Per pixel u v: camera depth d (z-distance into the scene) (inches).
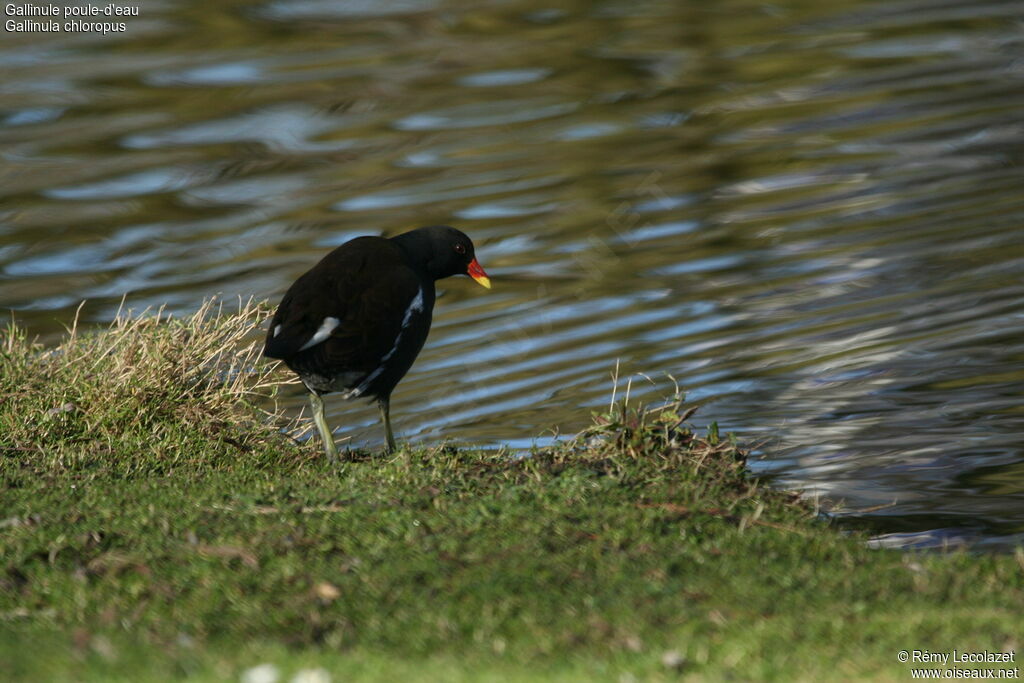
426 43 1045.2
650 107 906.1
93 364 443.8
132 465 395.5
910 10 1104.8
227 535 319.3
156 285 661.9
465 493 358.9
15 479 375.9
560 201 761.6
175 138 863.7
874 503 411.2
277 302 632.4
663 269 668.7
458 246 440.1
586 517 335.0
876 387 520.4
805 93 919.0
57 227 737.6
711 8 1133.1
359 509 339.0
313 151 841.5
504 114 898.7
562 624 267.6
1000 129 821.9
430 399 544.4
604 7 1139.3
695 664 249.4
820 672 245.4
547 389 547.2
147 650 254.5
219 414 434.3
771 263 665.0
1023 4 1094.4
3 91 947.3
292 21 1101.7
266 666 242.5
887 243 674.8
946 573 298.8
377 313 397.7
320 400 414.9
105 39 1056.2
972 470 439.5
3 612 278.8
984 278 621.0
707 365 556.7
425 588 285.7
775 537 327.3
